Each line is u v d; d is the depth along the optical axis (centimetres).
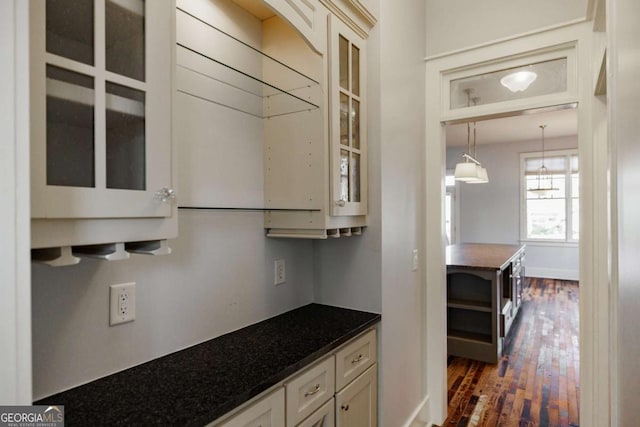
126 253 89
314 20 154
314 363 141
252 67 171
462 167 453
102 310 114
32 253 80
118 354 119
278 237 179
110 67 85
